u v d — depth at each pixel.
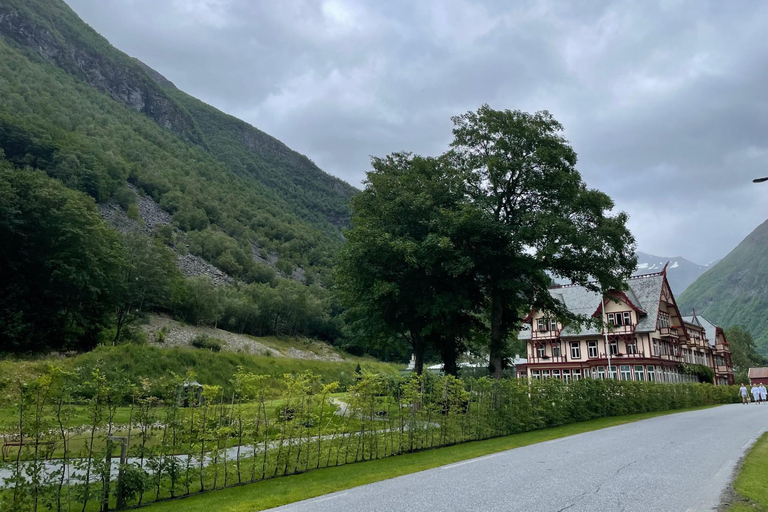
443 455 13.87
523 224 27.09
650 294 60.00
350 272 28.64
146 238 84.81
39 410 8.48
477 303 30.58
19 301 54.88
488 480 9.62
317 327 120.62
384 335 31.61
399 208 26.98
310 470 12.32
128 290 67.12
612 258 26.78
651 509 7.31
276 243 190.00
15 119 124.44
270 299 112.25
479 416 18.09
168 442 9.79
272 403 13.09
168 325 82.44
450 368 30.55
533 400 21.25
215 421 10.61
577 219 27.36
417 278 27.77
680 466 10.84
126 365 35.66
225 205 197.25
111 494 9.05
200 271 125.19
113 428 9.39
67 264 55.91
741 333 118.00
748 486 8.76
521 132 27.91
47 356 51.69
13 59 187.88
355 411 13.77
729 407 37.97
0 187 58.12
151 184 169.12
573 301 62.91
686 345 67.50
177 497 9.83
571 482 9.24
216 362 42.88
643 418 25.84
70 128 163.38
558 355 61.94
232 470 11.91
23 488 8.12
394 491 8.91
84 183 124.75
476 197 27.83
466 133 29.62
